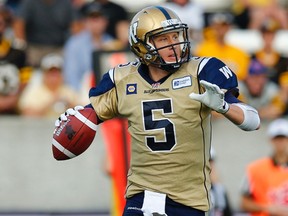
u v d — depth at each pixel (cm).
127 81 1823
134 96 1805
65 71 3794
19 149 3584
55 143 1881
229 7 4909
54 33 3956
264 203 2912
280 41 4381
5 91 3766
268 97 3784
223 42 3825
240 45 4356
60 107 3769
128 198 1847
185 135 1775
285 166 2912
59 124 1884
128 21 3972
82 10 4075
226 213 2738
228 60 3791
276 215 2891
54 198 3266
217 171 3150
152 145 1791
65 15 3959
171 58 1775
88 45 3788
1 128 3712
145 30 1784
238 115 1734
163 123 1777
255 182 2927
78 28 3981
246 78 3784
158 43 1783
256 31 4491
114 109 1859
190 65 1791
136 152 1820
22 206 3219
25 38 3944
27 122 3769
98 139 3619
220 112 1702
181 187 1794
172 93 1775
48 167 3478
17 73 3769
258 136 3731
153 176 1803
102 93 1866
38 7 3925
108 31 3928
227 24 3825
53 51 3953
